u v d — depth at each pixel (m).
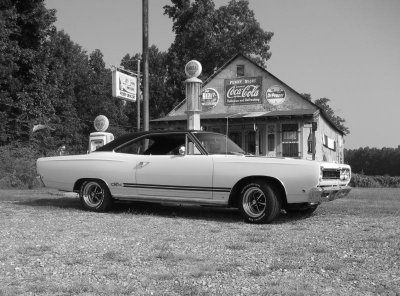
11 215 7.85
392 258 4.48
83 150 43.41
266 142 25.62
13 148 18.91
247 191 7.15
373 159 61.16
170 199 7.79
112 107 52.25
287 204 7.27
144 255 4.71
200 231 6.26
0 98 22.02
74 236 5.82
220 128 26.80
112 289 3.54
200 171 7.45
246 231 6.28
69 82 42.97
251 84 26.50
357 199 11.13
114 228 6.48
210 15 42.41
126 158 8.20
